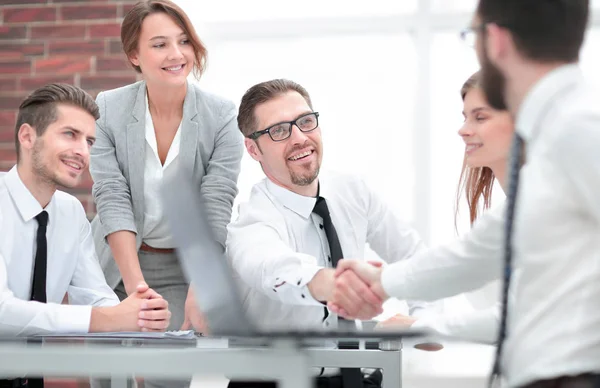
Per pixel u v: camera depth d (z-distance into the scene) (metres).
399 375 1.74
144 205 2.51
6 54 4.19
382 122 4.38
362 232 2.28
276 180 2.21
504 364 1.08
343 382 1.91
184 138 2.49
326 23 4.37
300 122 2.14
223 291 1.14
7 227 2.07
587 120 0.98
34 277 2.09
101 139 2.52
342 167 4.39
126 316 1.91
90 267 2.26
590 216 1.00
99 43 4.14
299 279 1.80
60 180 2.09
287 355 1.09
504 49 1.08
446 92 4.36
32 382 1.95
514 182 1.08
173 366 1.10
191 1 4.41
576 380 0.99
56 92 2.09
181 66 2.44
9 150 4.19
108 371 1.12
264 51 4.44
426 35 4.31
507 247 1.07
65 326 1.89
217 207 2.46
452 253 1.40
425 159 4.32
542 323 1.02
